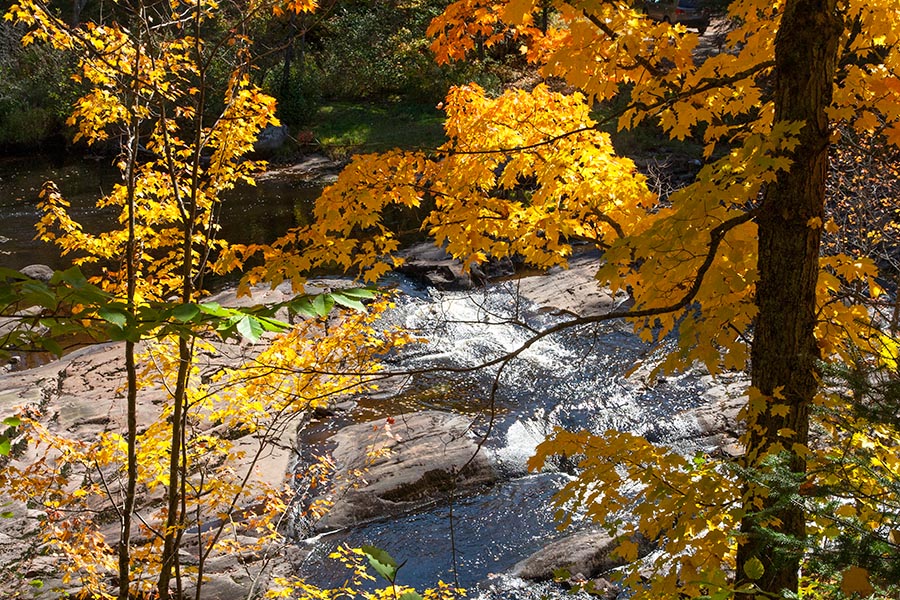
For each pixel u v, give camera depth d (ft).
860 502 9.17
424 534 26.84
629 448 12.03
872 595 7.54
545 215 15.34
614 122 76.48
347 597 23.54
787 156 12.09
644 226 15.43
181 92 18.20
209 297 47.16
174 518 17.17
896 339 11.55
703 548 11.01
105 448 18.39
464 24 15.40
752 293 13.43
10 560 23.15
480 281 51.29
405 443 30.91
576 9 12.84
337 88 101.55
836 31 12.00
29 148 92.73
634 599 11.28
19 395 33.22
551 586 23.53
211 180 18.16
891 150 27.50
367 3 109.09
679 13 83.05
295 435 31.35
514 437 32.27
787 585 11.03
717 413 34.04
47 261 55.52
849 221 28.32
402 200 14.47
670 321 14.19
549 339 42.19
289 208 70.08
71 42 16.74
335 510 27.45
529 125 15.84
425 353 40.52
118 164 18.21
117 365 36.94
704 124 76.69
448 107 16.31
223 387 17.58
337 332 17.84
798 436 12.17
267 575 23.81
